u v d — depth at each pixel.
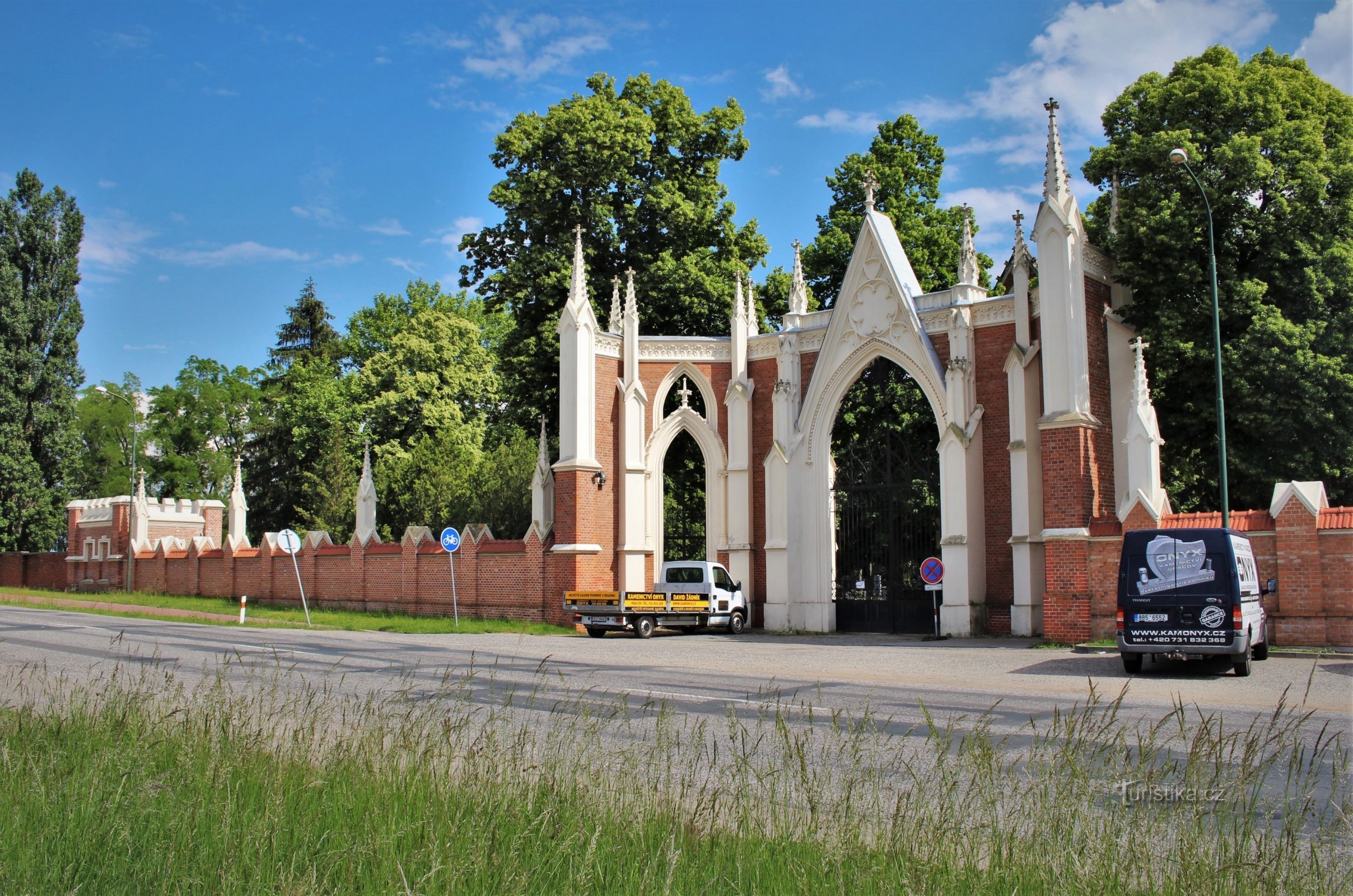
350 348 72.50
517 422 41.69
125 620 32.06
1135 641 17.72
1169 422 26.84
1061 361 24.88
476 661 18.84
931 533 30.14
